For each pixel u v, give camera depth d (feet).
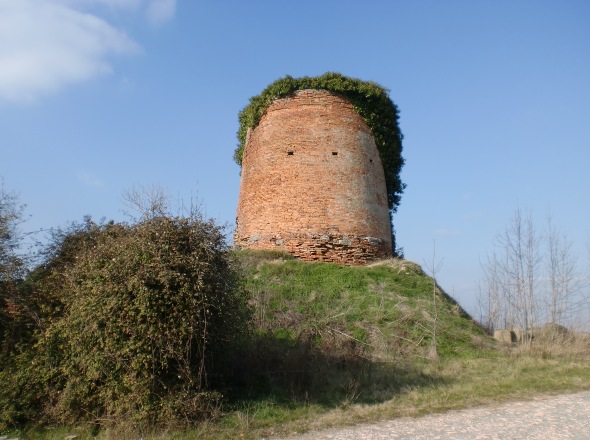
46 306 34.19
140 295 30.30
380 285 65.98
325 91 80.33
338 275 66.74
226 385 36.70
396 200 86.63
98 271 31.65
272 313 55.57
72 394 31.22
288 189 75.61
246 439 27.89
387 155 84.12
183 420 30.04
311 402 35.53
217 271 33.78
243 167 86.43
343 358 45.78
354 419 30.94
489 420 29.76
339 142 77.97
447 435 26.76
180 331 30.63
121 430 29.22
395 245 85.46
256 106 83.30
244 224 79.30
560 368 46.68
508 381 40.96
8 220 37.11
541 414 30.91
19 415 31.30
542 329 64.80
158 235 32.01
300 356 42.27
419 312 60.44
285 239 73.51
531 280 68.18
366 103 82.53
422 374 44.29
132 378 30.04
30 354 32.71
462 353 54.39
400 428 28.55
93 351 30.63
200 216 34.09
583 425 28.27
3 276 34.88
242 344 40.93
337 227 74.02
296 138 77.87
